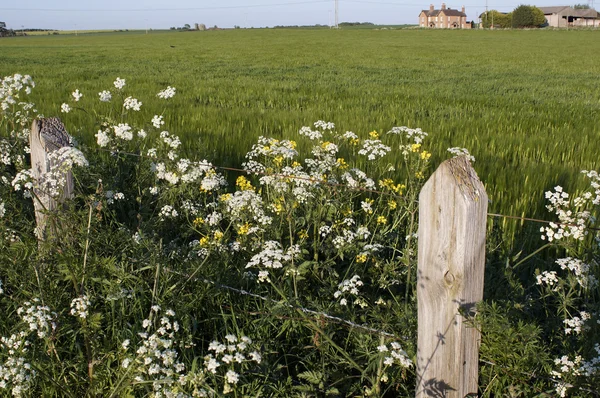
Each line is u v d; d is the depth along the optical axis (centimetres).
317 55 3931
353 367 322
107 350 291
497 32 9112
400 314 303
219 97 1400
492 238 420
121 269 320
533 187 613
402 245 452
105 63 3038
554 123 1078
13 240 358
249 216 428
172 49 4856
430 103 1348
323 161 501
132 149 592
